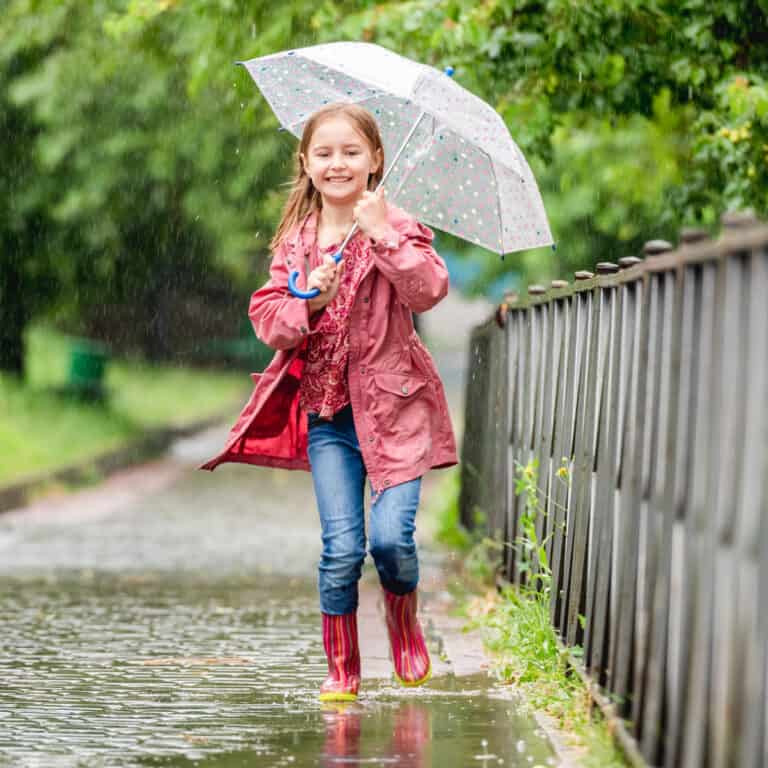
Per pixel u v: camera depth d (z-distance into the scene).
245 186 36.75
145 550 24.62
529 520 13.76
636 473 9.58
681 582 8.32
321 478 11.45
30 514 31.09
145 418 54.94
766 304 6.72
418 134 12.35
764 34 18.84
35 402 47.31
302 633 15.80
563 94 20.36
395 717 11.20
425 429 11.33
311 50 12.18
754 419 6.88
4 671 13.45
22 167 43.31
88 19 33.47
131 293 46.25
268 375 11.30
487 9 18.88
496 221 12.13
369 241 11.01
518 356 16.70
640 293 9.99
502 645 13.77
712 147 18.25
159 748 10.27
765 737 6.74
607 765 9.31
